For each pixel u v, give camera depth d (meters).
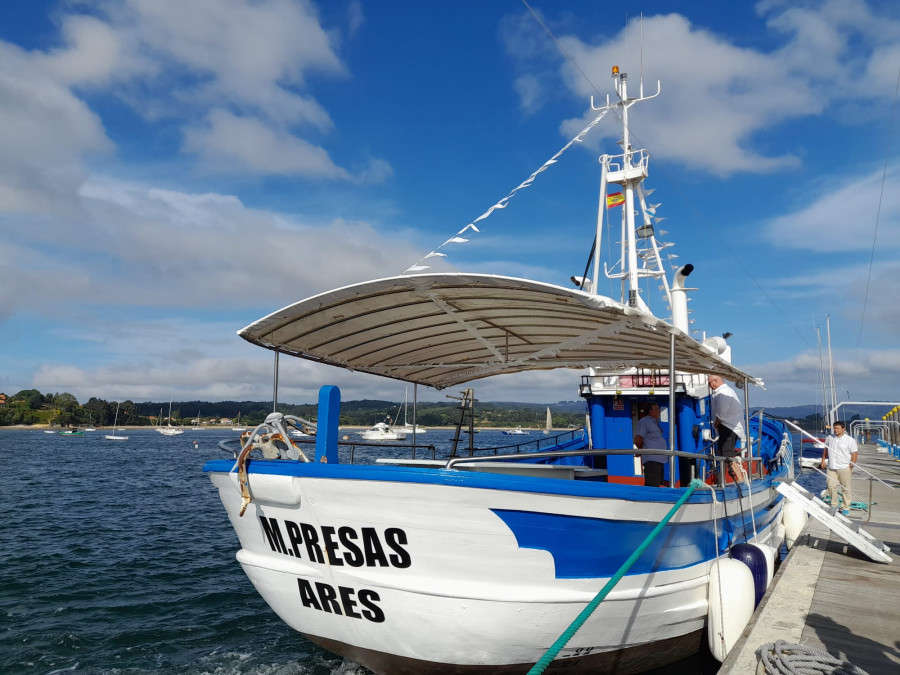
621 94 10.73
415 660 5.34
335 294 5.55
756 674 4.92
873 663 5.22
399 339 7.36
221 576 12.20
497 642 5.09
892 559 8.93
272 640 8.49
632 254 10.41
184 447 79.94
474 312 6.25
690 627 6.45
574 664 5.63
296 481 5.28
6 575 12.09
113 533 16.84
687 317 12.62
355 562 5.25
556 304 5.57
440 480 4.78
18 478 33.12
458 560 4.98
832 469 13.02
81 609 9.94
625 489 5.14
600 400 10.09
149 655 7.94
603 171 10.70
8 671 7.45
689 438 9.53
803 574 8.15
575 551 5.08
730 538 7.60
